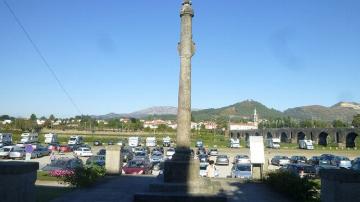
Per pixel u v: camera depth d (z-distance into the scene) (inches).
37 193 727.7
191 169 711.7
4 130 5255.9
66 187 824.3
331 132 4311.0
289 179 740.7
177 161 714.8
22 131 5255.9
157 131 6141.7
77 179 809.5
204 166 1397.6
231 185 893.8
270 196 742.5
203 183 697.6
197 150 2989.7
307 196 694.5
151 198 641.6
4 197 405.1
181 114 738.2
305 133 4832.7
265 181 913.5
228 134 7411.4
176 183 694.5
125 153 2090.3
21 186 415.2
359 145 3949.3
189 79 749.3
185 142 733.3
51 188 807.1
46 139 3614.7
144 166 1389.0
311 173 1430.9
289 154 3282.5
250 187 864.9
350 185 408.5
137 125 6481.3
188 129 737.6
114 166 1052.5
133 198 649.6
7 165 409.1
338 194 410.3
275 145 3961.6
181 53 754.2
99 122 7086.6
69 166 1243.8
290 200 703.1
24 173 421.1
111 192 745.6
